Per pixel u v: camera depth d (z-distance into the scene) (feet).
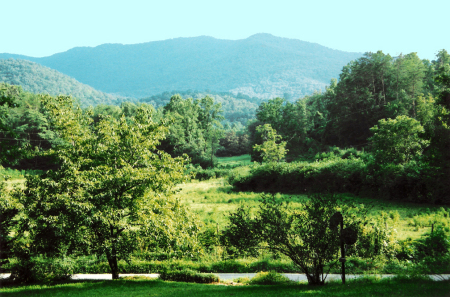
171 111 390.63
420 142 161.79
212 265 68.18
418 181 144.77
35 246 55.47
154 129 62.59
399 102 256.73
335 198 48.19
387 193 154.81
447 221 95.30
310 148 328.08
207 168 341.00
